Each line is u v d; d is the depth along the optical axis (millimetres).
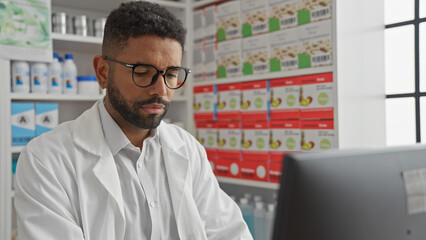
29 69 2203
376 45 2250
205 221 1335
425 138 2168
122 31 1086
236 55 2471
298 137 2158
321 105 2059
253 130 2379
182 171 1304
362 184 583
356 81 2100
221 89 2572
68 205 1113
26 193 1104
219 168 2590
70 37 2273
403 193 619
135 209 1194
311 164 552
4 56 2051
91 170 1168
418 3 2188
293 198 542
